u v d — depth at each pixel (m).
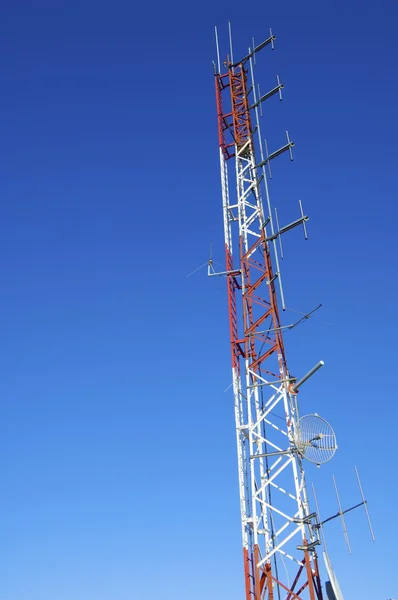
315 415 44.16
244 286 52.28
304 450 43.69
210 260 53.69
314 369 44.28
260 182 55.50
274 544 42.94
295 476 43.88
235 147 59.09
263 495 44.53
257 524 43.75
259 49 62.19
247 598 41.94
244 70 62.53
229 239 55.28
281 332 49.28
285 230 50.84
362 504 41.62
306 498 43.78
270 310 50.25
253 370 49.03
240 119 60.41
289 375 47.91
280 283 49.19
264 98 59.25
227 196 57.16
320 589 41.28
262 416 46.94
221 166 58.50
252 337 50.19
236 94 61.78
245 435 47.34
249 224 55.00
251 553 43.47
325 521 42.53
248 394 48.00
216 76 63.28
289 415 46.03
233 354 50.00
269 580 41.81
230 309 51.84
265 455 45.28
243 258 53.56
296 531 42.31
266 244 52.41
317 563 42.12
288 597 40.84
